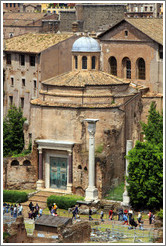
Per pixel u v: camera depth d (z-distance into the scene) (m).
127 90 124.19
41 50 140.75
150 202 107.75
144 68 134.62
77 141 117.88
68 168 118.19
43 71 141.38
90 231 97.25
